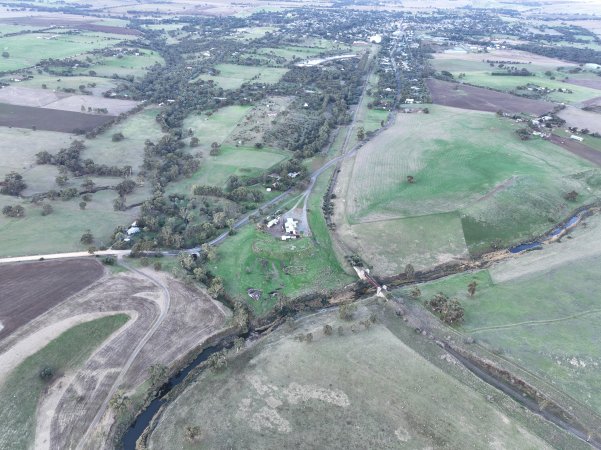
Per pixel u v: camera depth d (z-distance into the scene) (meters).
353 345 113.25
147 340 115.00
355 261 147.00
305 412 95.81
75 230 159.12
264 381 103.56
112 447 91.25
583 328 119.00
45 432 92.00
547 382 104.31
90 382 103.06
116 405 95.25
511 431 92.94
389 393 100.00
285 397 99.38
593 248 153.38
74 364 107.12
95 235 157.12
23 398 97.69
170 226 160.62
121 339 114.75
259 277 141.62
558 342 114.56
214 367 106.38
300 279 141.75
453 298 131.38
